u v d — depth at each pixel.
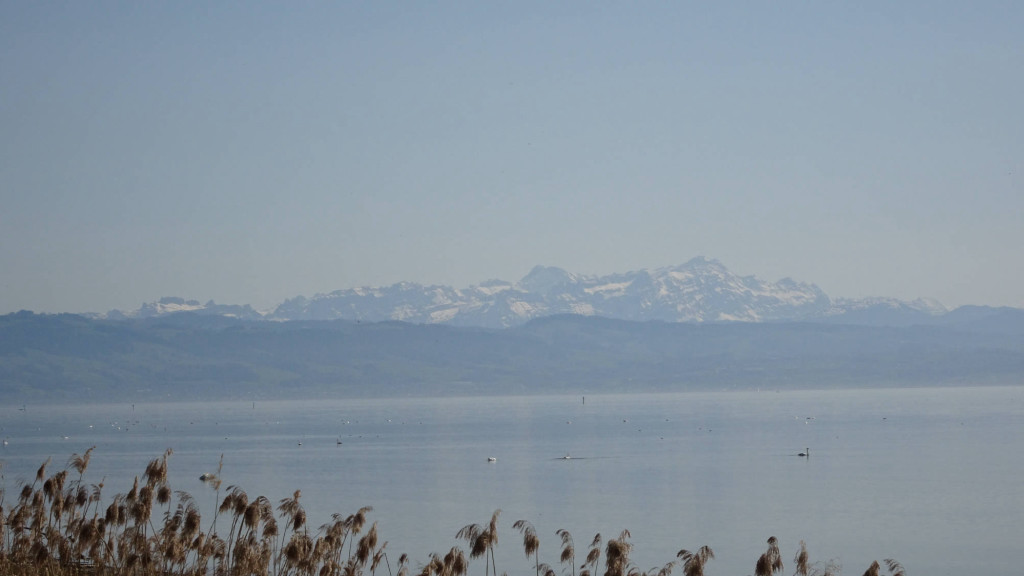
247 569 45.25
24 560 49.59
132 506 46.78
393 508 147.38
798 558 50.06
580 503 156.00
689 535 121.31
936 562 104.75
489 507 150.00
